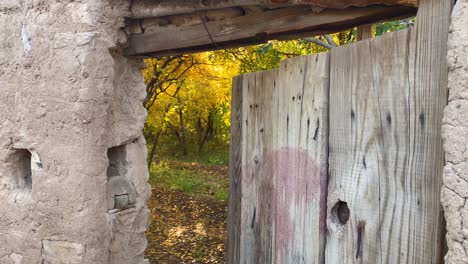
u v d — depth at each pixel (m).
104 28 2.05
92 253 2.01
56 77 2.05
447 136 1.23
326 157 1.92
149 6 2.11
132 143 2.34
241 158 2.58
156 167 12.84
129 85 2.32
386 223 1.62
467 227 1.17
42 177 2.11
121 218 2.23
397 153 1.58
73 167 2.02
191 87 7.96
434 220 1.44
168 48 2.19
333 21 1.82
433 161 1.44
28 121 2.14
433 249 1.44
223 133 20.53
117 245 2.20
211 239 6.63
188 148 19.16
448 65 1.25
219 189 10.42
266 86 2.34
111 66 2.09
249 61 6.48
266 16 1.96
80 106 1.99
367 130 1.71
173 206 8.56
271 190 2.29
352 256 1.77
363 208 1.72
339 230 1.85
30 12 2.12
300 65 2.07
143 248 2.38
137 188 2.34
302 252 2.05
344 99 1.83
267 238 2.32
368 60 1.71
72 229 2.02
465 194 1.18
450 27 1.24
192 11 2.04
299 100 2.08
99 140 2.03
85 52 1.98
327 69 1.92
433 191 1.44
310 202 2.00
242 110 2.57
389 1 1.57
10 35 2.18
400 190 1.57
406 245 1.54
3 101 2.22
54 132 2.07
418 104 1.50
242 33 2.02
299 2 1.74
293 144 2.12
